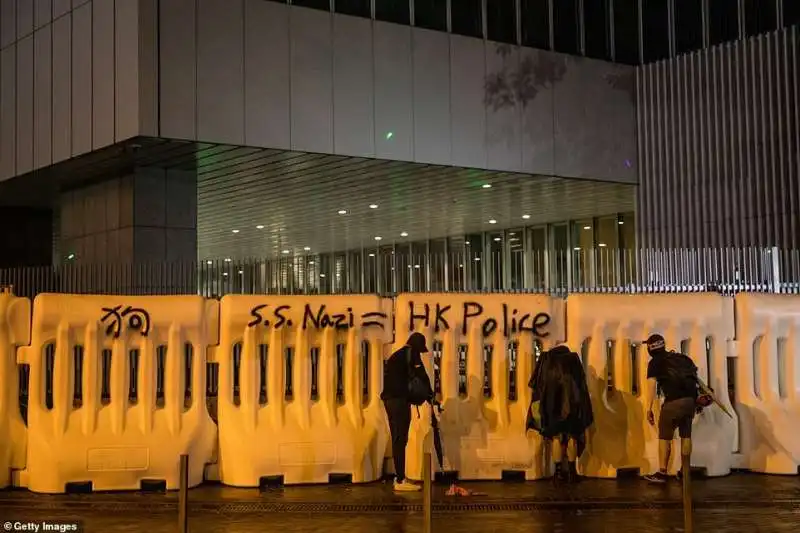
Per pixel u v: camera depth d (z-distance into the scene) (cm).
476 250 4384
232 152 2448
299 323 1100
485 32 2783
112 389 1066
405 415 1039
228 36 2367
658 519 912
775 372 1163
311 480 1074
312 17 2484
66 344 1060
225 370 1091
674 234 2961
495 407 1122
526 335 1130
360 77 2553
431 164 2659
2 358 1066
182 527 721
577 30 2978
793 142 2680
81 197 2905
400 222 3953
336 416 1098
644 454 1115
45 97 2669
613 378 1142
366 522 896
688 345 1159
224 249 5072
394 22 2620
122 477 1044
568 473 1080
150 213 2648
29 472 1048
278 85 2430
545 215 3784
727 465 1130
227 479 1072
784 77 2711
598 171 2978
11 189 3066
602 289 2455
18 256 3644
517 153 2819
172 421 1070
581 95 2956
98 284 2478
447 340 1116
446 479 1098
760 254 2475
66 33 2575
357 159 2564
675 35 3016
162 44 2288
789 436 1135
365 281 3709
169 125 2286
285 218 3788
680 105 2955
